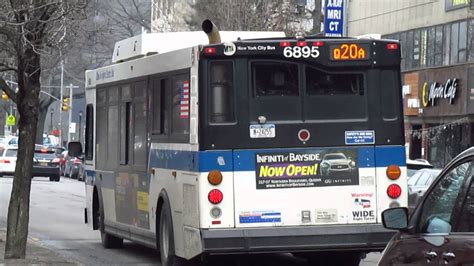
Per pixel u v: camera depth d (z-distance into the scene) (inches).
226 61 629.0
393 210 366.3
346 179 639.1
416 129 2253.9
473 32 1998.0
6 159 2726.4
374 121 645.9
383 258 379.9
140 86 773.3
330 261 760.3
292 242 626.2
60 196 1905.8
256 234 621.9
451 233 332.2
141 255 863.1
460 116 2017.7
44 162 2642.7
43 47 732.7
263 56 631.8
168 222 691.4
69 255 847.7
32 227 1186.6
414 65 2269.9
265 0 2080.5
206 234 617.0
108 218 893.2
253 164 626.5
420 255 348.5
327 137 637.3
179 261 689.0
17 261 708.0
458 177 339.9
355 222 639.1
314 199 634.2
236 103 627.2
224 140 623.8
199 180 621.6
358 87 645.9
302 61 636.1
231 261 803.4
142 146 768.9
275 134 631.8
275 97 633.6
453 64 2063.2
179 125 669.3
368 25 2519.7
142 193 770.8
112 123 868.0
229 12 2055.9
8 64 775.7
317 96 639.1
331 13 1337.4
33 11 676.7
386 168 644.7
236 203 623.5
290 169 632.4
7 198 1819.6
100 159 919.0
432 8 2191.2
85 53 2674.7
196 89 627.2
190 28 2628.0
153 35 780.6
